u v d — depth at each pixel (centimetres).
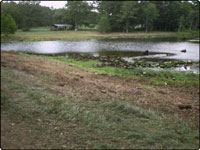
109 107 537
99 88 755
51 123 423
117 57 1973
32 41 4184
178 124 462
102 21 6650
